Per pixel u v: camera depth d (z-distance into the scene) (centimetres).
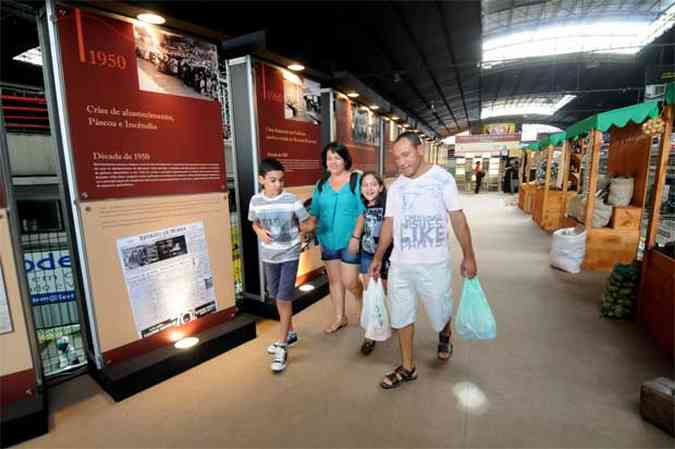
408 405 205
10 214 190
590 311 336
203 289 275
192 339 261
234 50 307
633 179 455
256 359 262
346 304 367
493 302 361
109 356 225
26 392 197
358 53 613
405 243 210
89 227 209
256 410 204
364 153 568
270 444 178
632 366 241
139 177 231
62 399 217
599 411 197
